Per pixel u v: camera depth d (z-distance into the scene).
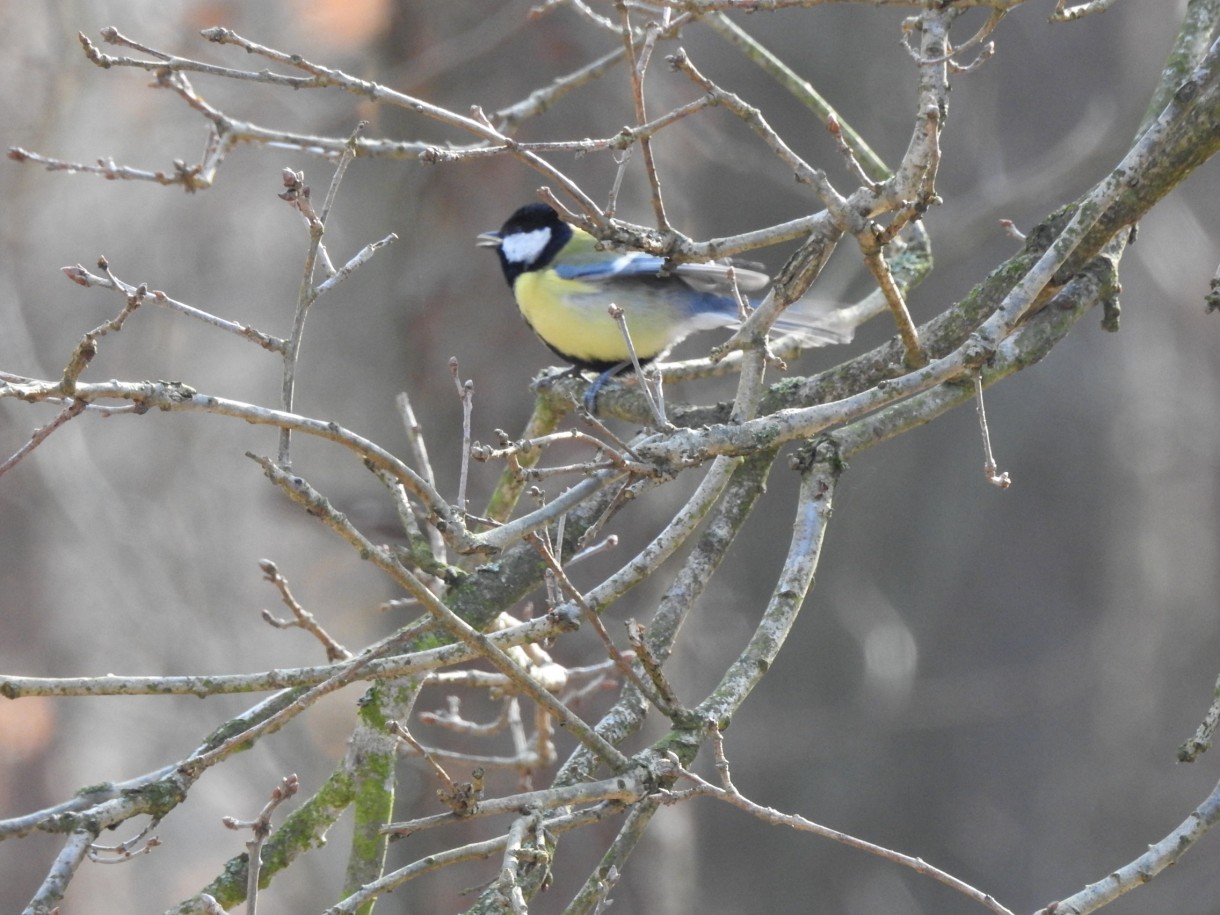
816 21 14.58
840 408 4.77
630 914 9.49
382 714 5.89
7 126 13.63
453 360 4.71
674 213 11.70
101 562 18.02
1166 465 18.52
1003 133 18.12
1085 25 17.89
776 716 16.52
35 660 18.59
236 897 5.59
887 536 17.50
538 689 4.63
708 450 4.64
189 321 19.14
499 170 9.58
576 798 4.66
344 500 9.55
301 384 17.44
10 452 16.38
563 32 9.64
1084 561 18.48
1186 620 18.39
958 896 17.80
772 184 14.38
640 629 4.77
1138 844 17.80
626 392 7.51
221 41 4.64
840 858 16.95
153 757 19.67
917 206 4.76
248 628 19.69
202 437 19.83
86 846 4.40
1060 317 6.17
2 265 14.97
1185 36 6.71
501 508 7.07
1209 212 18.72
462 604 5.99
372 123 9.92
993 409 18.42
